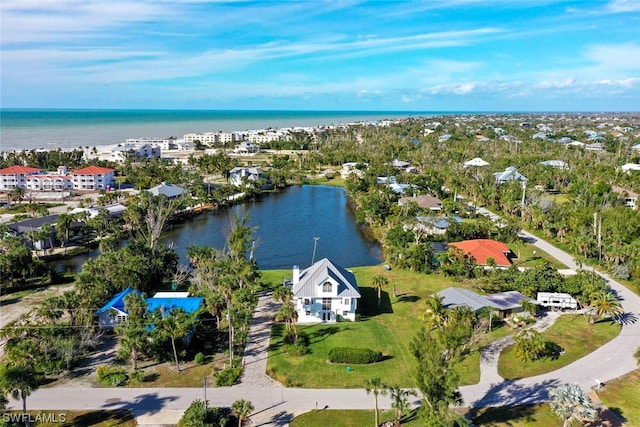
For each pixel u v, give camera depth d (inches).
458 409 2151.8
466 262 3909.9
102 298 3043.8
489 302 3083.2
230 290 2920.8
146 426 2034.9
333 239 5310.0
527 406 2176.4
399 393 2036.2
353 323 3085.6
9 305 3275.1
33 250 4517.7
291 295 2866.6
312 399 2242.9
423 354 1927.9
